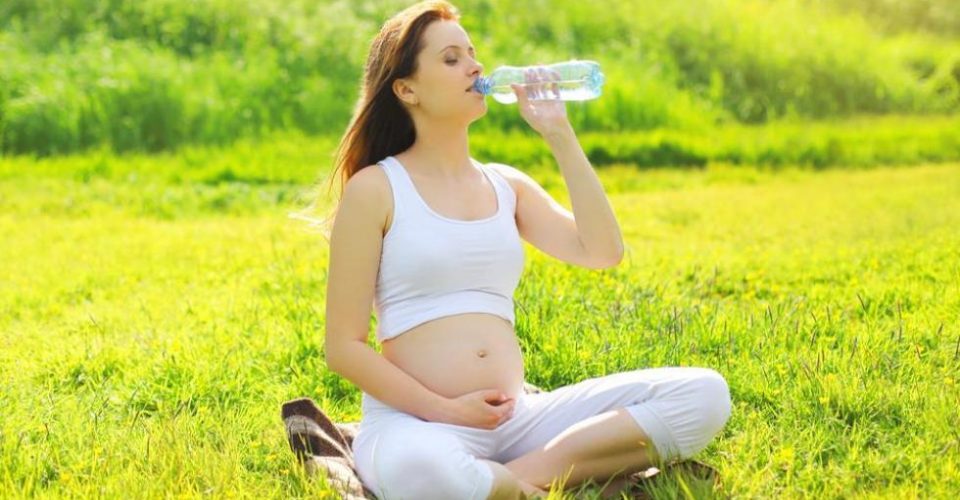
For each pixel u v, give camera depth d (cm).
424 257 457
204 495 449
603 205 477
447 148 475
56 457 505
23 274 991
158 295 891
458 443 430
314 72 1878
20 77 1755
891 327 680
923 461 478
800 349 637
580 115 1873
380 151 490
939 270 885
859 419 533
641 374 461
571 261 489
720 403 453
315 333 692
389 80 474
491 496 419
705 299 832
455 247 459
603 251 478
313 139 1764
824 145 1808
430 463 421
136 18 1936
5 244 1148
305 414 503
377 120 484
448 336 459
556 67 478
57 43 1866
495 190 485
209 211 1395
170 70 1788
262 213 1379
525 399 472
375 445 443
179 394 603
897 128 1967
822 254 991
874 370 578
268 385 630
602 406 457
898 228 1111
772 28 2197
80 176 1552
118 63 1789
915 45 2361
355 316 459
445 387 457
